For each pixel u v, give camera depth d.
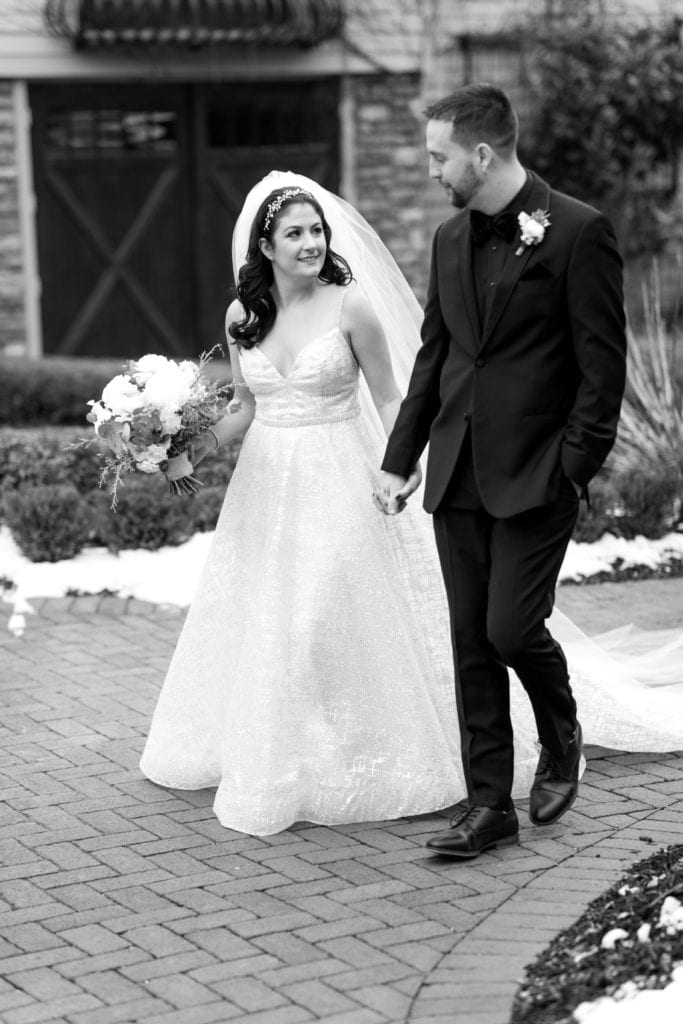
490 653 4.88
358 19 15.34
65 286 15.29
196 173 15.45
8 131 14.66
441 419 4.85
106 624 7.86
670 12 15.81
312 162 15.70
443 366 4.93
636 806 5.32
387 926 4.39
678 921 4.15
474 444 4.70
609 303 4.53
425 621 5.45
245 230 5.45
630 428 10.30
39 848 5.04
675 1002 3.64
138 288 15.54
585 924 4.26
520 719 5.50
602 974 3.89
